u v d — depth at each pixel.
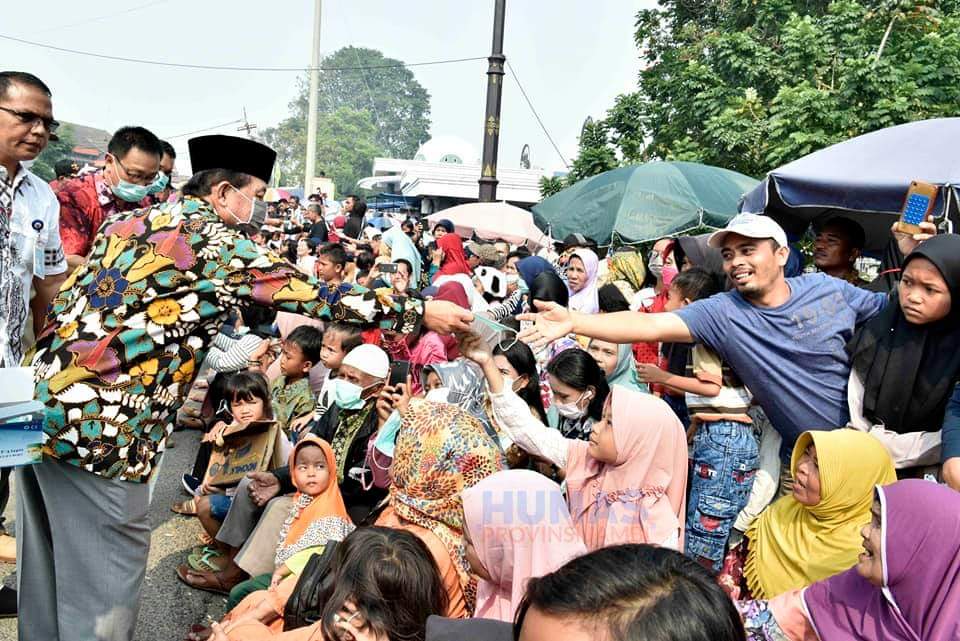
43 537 3.10
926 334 3.08
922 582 2.23
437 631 2.04
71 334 2.93
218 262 2.96
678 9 17.19
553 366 3.89
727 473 3.64
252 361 6.10
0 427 2.49
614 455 3.05
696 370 3.71
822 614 2.45
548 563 2.72
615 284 6.14
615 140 14.59
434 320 3.23
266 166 3.19
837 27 10.67
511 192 25.17
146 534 3.10
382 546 2.68
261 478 4.12
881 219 5.46
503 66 12.08
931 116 9.22
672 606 1.12
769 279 3.36
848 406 3.34
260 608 3.20
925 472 3.11
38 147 3.26
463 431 3.23
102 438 2.89
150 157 4.99
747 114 10.66
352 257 9.73
